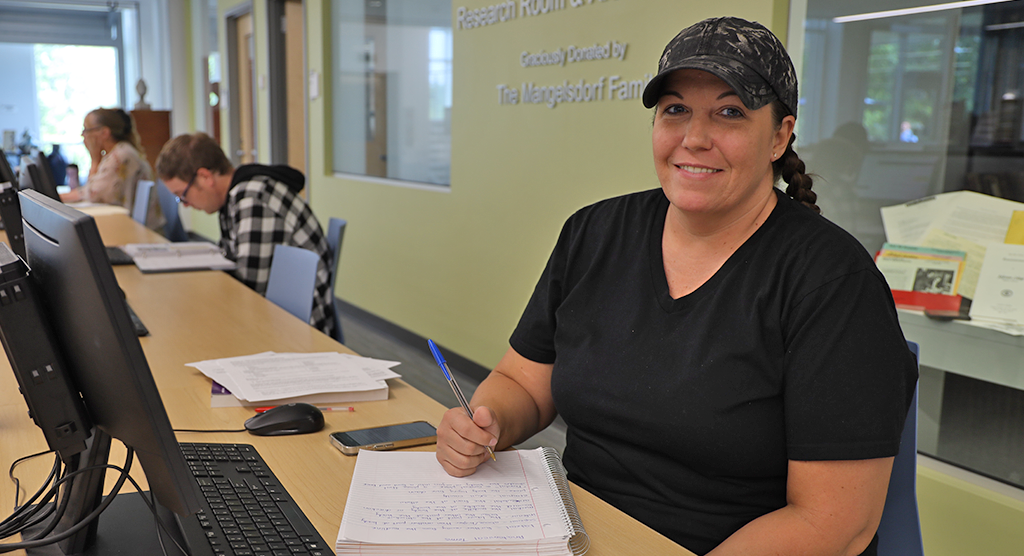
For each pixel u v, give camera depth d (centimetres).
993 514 198
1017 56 188
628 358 120
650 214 130
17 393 156
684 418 111
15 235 155
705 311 115
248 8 664
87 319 76
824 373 103
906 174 215
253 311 227
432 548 92
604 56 293
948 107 204
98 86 1036
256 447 128
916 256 215
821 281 107
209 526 96
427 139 425
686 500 115
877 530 115
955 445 211
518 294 355
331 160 551
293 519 101
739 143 110
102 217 465
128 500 108
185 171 293
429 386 375
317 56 543
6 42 980
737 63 107
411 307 449
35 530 99
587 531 103
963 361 207
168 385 159
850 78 224
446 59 398
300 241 278
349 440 128
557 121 320
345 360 171
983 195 200
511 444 131
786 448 110
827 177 234
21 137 1007
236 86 745
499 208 363
